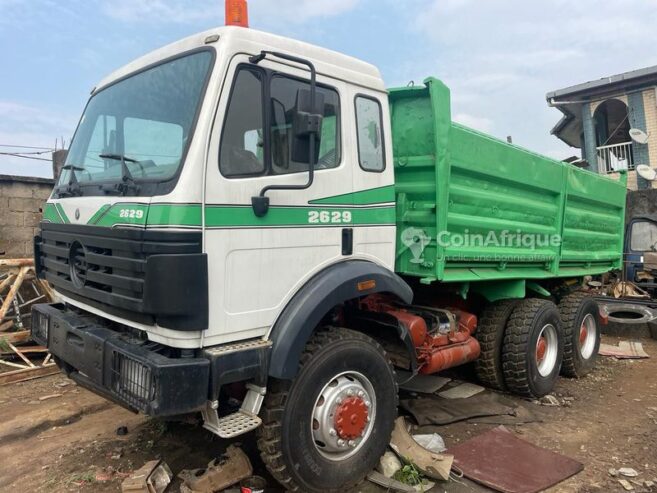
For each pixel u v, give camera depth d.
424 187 4.06
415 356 4.01
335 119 3.54
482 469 3.77
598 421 4.85
